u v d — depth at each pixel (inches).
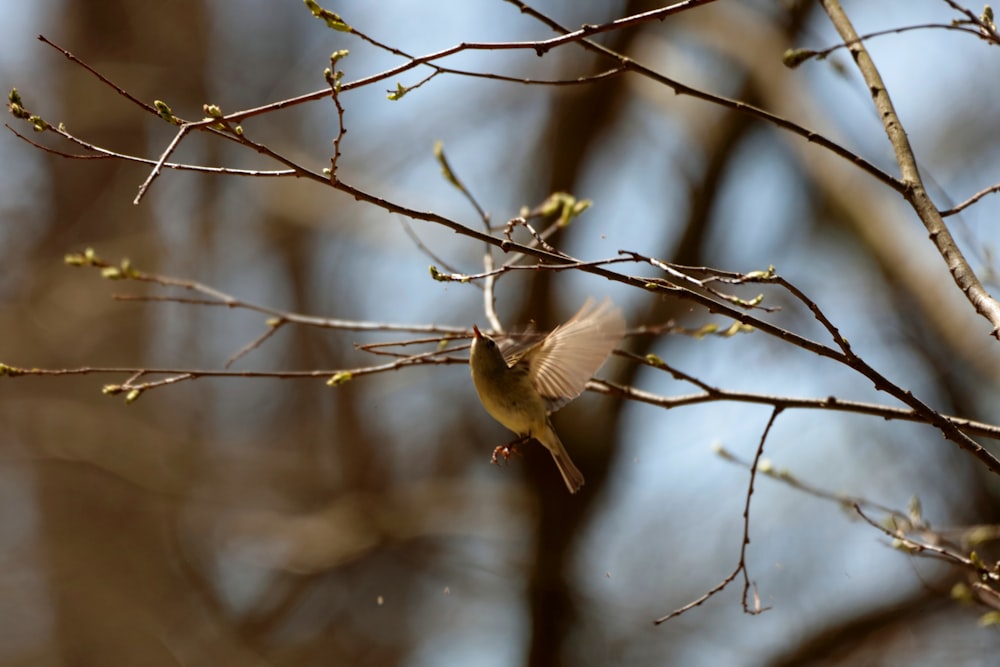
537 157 598.2
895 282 462.6
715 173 533.6
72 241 665.0
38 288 643.5
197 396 686.5
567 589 519.2
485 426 647.8
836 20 221.8
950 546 270.2
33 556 626.5
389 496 592.4
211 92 733.9
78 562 620.7
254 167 700.0
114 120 684.1
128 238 660.7
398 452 660.1
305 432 704.4
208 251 711.7
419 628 643.5
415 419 666.8
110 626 608.1
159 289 661.9
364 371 238.2
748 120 525.0
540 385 230.7
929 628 461.1
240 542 598.2
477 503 584.7
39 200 673.0
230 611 642.2
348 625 645.9
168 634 612.4
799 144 489.4
